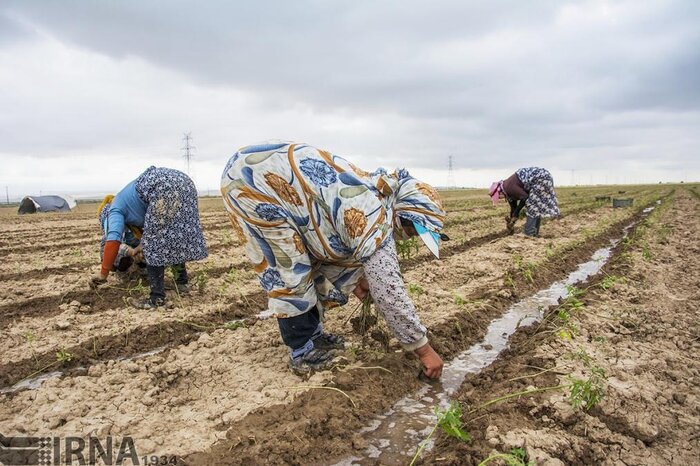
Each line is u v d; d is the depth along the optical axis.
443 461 2.59
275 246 2.97
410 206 2.96
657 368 3.58
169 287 5.96
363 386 3.39
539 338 4.32
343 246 2.97
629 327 4.54
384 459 2.73
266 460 2.66
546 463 2.50
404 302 2.95
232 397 3.29
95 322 4.81
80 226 15.59
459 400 3.35
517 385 3.38
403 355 3.85
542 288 6.54
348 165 2.88
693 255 8.40
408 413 3.22
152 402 3.22
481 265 7.41
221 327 4.65
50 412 3.04
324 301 3.53
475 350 4.32
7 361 3.92
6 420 2.97
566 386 3.10
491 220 14.43
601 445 2.69
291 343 3.49
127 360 3.90
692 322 4.64
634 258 7.66
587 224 13.66
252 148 2.88
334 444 2.82
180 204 4.93
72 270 7.38
